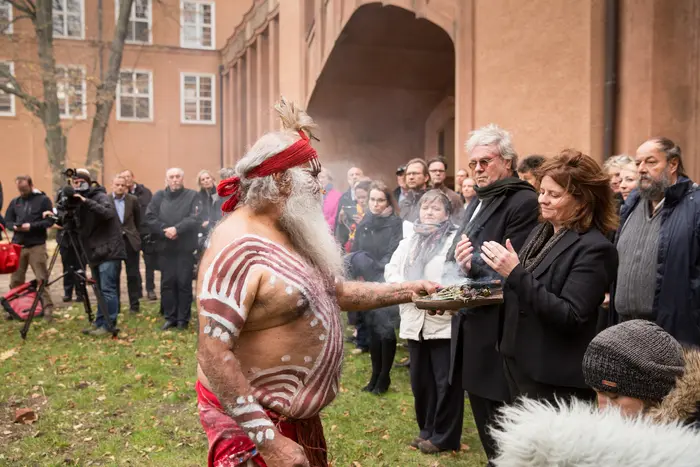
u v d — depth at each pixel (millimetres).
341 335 1932
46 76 18500
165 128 24500
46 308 7316
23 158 22734
